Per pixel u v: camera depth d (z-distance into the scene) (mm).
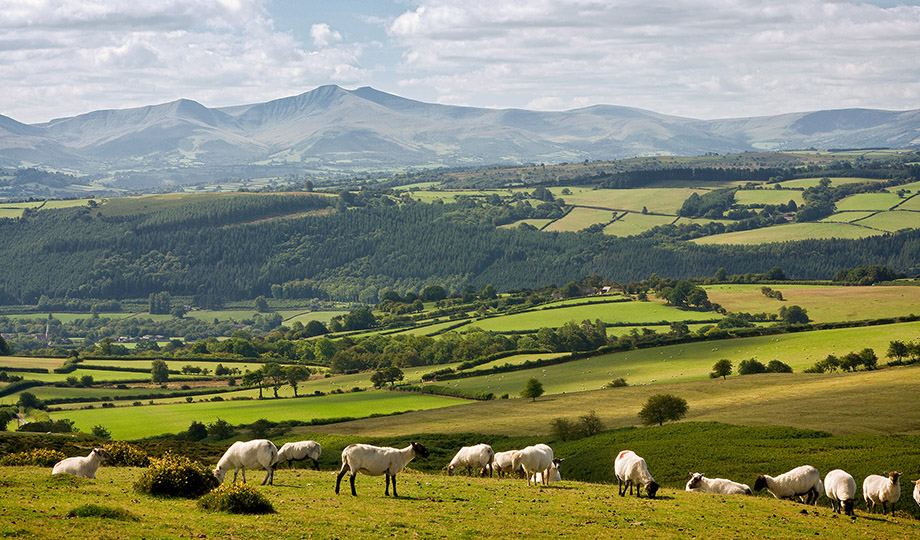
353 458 26953
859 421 73312
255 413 107000
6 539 18000
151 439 91938
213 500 23516
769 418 78562
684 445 62094
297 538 20562
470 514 25031
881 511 37594
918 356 116000
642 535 23656
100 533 19188
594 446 67750
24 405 115750
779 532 25609
